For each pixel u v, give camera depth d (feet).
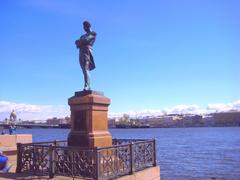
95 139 42.65
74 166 37.27
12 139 57.41
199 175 114.83
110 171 37.19
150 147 45.37
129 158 40.24
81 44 46.39
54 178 37.50
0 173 41.22
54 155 38.75
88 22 47.21
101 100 44.45
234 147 239.09
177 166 137.39
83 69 45.91
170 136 459.73
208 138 392.27
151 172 43.47
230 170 124.26
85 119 43.70
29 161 40.93
